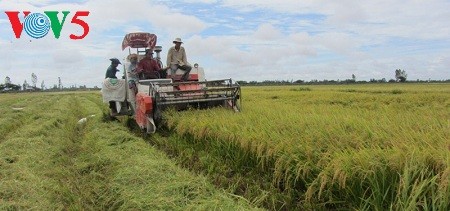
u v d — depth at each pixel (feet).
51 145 31.76
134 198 17.63
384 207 14.42
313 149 17.71
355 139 18.04
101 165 24.70
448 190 12.22
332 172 15.78
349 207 15.46
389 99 65.36
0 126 43.42
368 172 14.55
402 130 18.74
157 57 44.09
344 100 65.72
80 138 36.96
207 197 17.03
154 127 33.35
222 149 24.53
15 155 26.99
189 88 35.70
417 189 12.67
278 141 19.80
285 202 17.21
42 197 18.34
